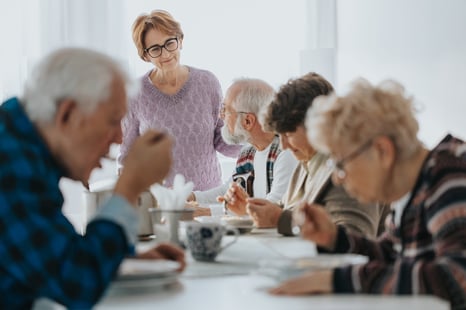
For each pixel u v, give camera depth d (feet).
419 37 13.85
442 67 13.21
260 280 5.24
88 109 4.71
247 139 10.12
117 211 4.62
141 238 7.80
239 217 8.56
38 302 4.79
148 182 4.80
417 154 5.05
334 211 7.18
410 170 5.00
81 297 4.33
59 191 4.96
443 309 4.24
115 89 4.83
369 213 7.16
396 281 4.51
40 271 4.32
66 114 4.73
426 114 13.83
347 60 15.89
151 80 12.77
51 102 4.70
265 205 8.16
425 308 4.24
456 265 4.42
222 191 11.37
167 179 12.61
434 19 13.39
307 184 8.14
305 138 7.85
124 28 14.94
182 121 12.62
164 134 4.94
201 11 15.47
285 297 4.59
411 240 5.09
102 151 4.96
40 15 14.52
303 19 15.81
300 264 5.11
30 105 4.77
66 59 4.76
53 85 4.70
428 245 4.99
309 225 5.91
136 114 12.70
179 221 7.08
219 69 15.62
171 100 12.63
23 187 4.49
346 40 15.87
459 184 4.76
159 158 4.80
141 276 4.83
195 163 12.74
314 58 15.78
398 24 14.43
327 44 15.94
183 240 7.18
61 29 14.62
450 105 13.03
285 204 8.81
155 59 12.41
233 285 5.06
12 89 14.38
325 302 4.42
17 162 4.52
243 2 15.60
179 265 5.20
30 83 4.84
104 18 14.80
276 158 9.91
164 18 12.38
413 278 4.47
